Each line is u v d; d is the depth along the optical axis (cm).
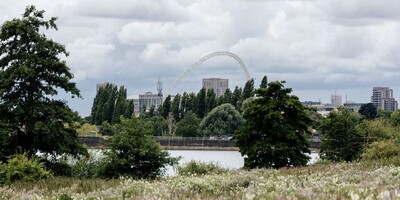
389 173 1786
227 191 1544
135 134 3900
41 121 3831
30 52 4025
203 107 17312
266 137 4669
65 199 1578
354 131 6288
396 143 5056
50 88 3931
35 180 2922
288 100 4634
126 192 1577
